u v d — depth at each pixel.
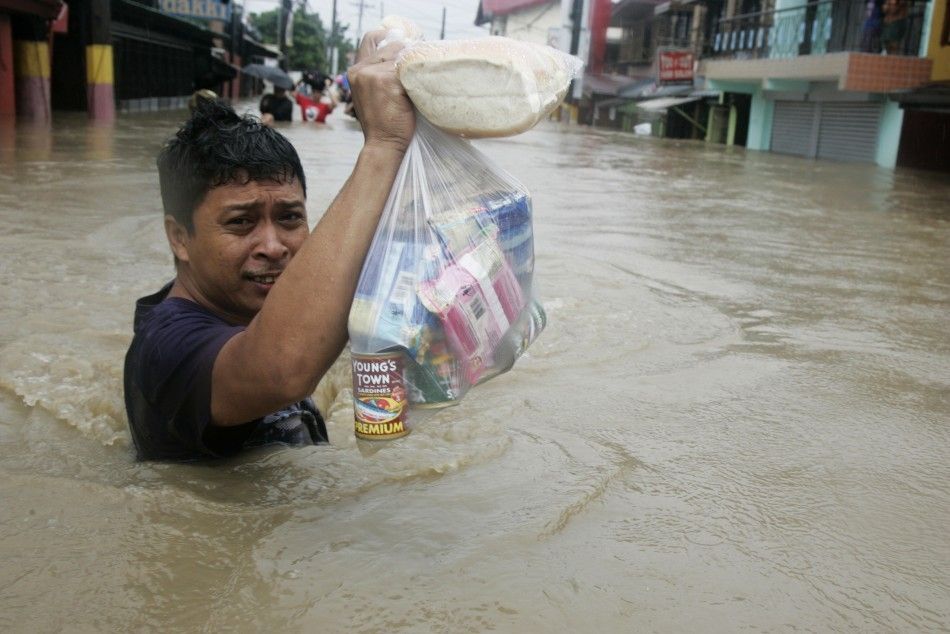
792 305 4.36
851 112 22.34
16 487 1.83
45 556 1.54
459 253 1.58
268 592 1.45
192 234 1.91
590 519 1.79
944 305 4.51
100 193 7.28
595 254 5.63
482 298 1.60
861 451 2.30
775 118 26.42
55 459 2.13
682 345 3.47
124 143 12.38
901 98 19.30
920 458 2.27
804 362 3.26
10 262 4.56
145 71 25.16
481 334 1.61
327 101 24.75
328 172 9.80
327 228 1.58
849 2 21.67
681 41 41.16
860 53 20.22
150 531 1.65
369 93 1.62
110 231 5.57
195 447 1.93
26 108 17.36
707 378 2.98
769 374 3.07
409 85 1.58
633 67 45.06
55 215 6.08
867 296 4.67
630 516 1.81
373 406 1.56
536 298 1.83
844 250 6.39
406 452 2.11
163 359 1.83
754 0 29.88
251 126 1.89
